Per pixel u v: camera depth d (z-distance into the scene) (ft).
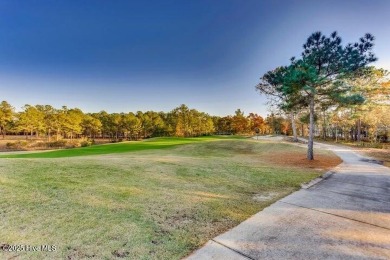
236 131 240.94
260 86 92.32
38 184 19.52
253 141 95.35
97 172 25.22
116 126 248.32
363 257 11.49
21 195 16.90
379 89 82.17
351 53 39.70
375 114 96.22
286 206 18.92
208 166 34.09
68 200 16.80
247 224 15.10
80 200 16.98
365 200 20.98
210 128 257.34
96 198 17.62
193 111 250.16
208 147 82.38
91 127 247.09
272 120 198.70
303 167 39.22
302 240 13.08
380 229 14.83
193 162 37.17
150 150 75.56
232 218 15.93
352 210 18.25
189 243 12.36
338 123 124.88
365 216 17.02
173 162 35.81
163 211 16.24
